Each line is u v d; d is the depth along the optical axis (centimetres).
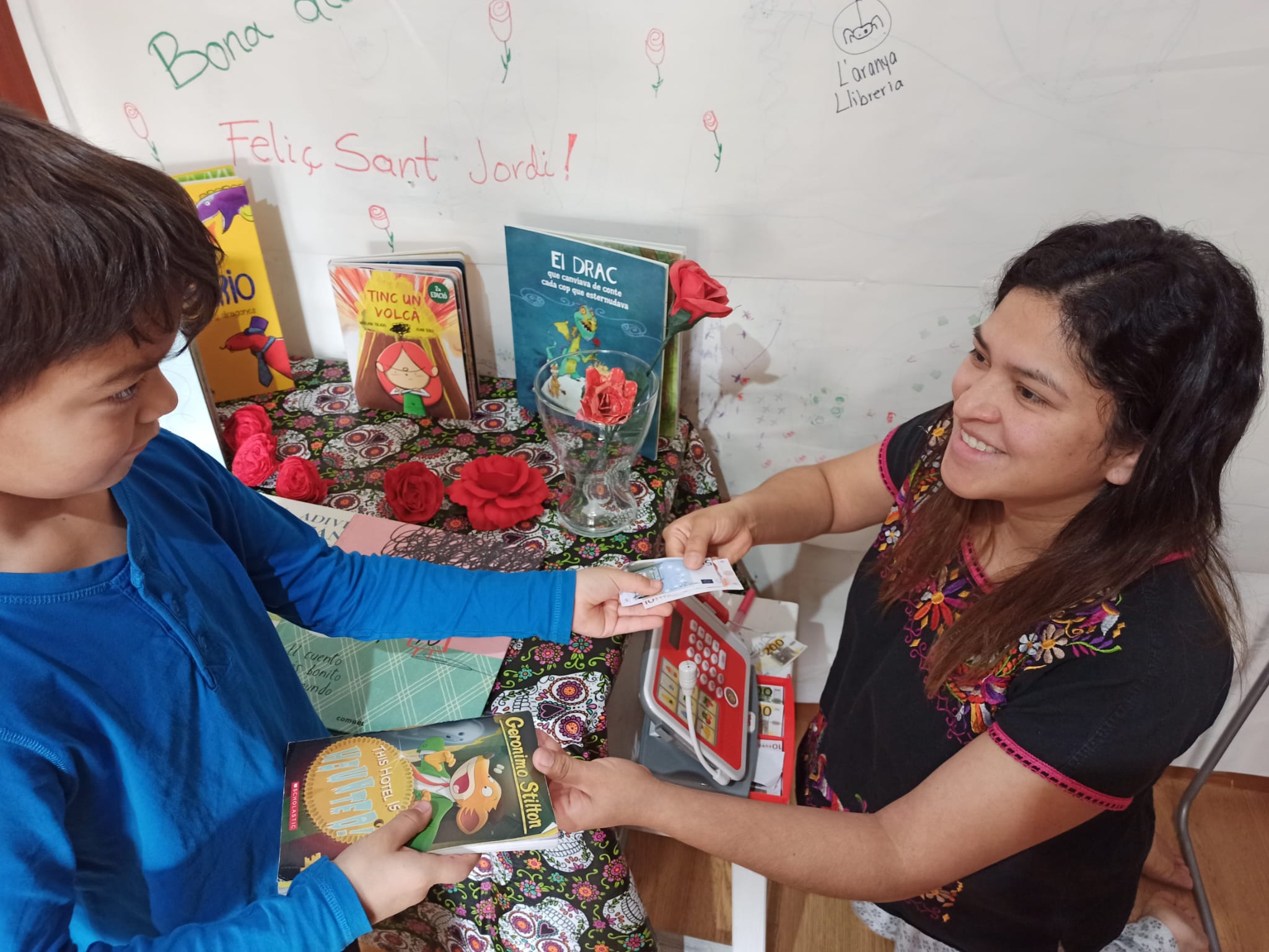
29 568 54
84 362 44
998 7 98
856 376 133
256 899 72
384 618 84
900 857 73
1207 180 105
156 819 61
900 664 90
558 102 115
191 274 48
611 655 95
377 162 126
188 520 67
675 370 121
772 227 120
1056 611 72
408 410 134
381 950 114
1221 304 59
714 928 149
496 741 75
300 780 70
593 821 74
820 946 147
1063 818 71
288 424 133
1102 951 120
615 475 111
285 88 121
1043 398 66
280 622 99
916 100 106
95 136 132
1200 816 167
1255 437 122
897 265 120
